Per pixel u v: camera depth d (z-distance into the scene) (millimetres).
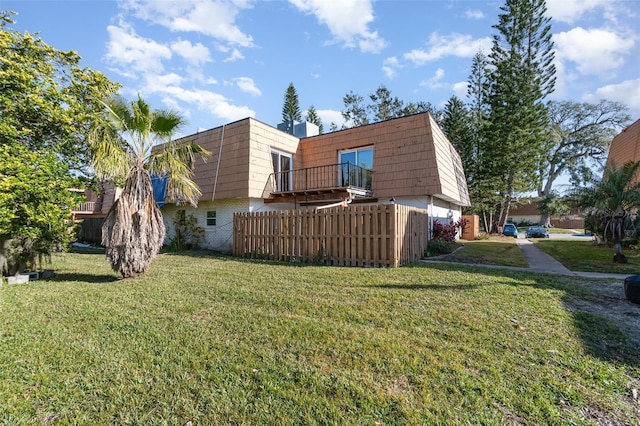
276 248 10102
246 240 10883
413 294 5344
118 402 2457
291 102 35406
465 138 30078
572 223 42188
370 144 13336
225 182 12945
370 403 2420
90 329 3887
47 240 7703
